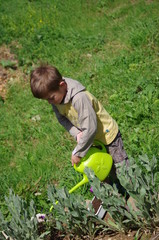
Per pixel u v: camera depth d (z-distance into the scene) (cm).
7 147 429
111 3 677
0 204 349
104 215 315
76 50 560
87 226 299
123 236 298
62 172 378
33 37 610
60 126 431
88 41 571
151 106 414
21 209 292
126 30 575
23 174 383
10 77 547
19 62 568
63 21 648
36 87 283
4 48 618
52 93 284
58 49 571
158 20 564
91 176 286
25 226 287
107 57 525
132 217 293
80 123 287
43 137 427
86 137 287
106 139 306
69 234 303
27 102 483
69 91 285
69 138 418
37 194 352
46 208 334
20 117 465
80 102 282
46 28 625
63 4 714
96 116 297
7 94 509
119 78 469
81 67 521
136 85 446
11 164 408
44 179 372
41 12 689
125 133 396
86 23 627
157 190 296
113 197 283
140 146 376
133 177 279
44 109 462
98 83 475
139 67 477
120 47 540
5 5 761
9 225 288
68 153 395
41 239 291
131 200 318
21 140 433
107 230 304
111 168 322
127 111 419
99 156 304
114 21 618
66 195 289
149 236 292
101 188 285
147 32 535
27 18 679
